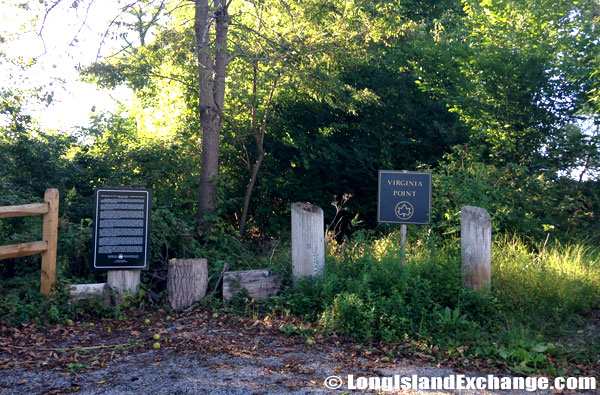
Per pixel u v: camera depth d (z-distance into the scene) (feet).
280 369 16.76
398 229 34.47
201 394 14.78
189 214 37.78
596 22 44.50
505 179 36.47
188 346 18.97
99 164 38.45
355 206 48.24
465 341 19.22
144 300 24.41
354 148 47.14
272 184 47.06
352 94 41.78
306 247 24.12
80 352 18.49
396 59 50.29
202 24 36.42
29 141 33.63
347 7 40.50
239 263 31.07
